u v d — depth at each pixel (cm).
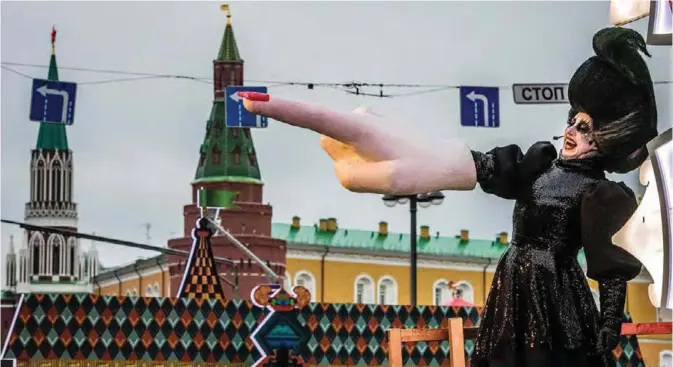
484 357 741
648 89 724
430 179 701
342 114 691
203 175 7719
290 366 2159
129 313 2245
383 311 2272
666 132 666
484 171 723
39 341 2211
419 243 8531
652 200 679
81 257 8912
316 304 2259
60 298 2228
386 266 8319
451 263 8538
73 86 2555
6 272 8744
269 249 7575
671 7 680
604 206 711
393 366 746
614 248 709
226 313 2262
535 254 730
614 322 715
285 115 681
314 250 8081
